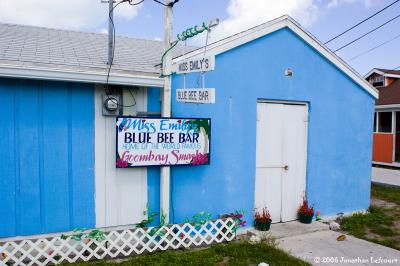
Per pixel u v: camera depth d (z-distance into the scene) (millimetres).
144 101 6047
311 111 7766
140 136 5750
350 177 8406
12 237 5289
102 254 5473
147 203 6125
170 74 5934
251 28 6836
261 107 7227
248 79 6934
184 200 6395
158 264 5242
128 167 5707
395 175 14125
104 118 5805
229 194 6828
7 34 7191
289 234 6871
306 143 7785
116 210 5922
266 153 7328
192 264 5301
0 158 5195
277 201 7500
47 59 5652
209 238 6332
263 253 5809
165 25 5887
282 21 7184
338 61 8000
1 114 5180
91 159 5734
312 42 7621
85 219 5719
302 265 5453
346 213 8359
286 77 7391
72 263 5227
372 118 8711
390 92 19375
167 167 6039
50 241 5172
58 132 5516
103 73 5406
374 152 17766
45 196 5461
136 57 7066
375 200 10102
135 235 5664
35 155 5387
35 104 5363
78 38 8117
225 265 5363
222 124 6703
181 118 6039
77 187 5656
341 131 8219
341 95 8164
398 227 7574
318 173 7934
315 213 7914
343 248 6270
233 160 6848
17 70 4895
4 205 5234
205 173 6566
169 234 5949
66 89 5543
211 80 6559
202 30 5234
